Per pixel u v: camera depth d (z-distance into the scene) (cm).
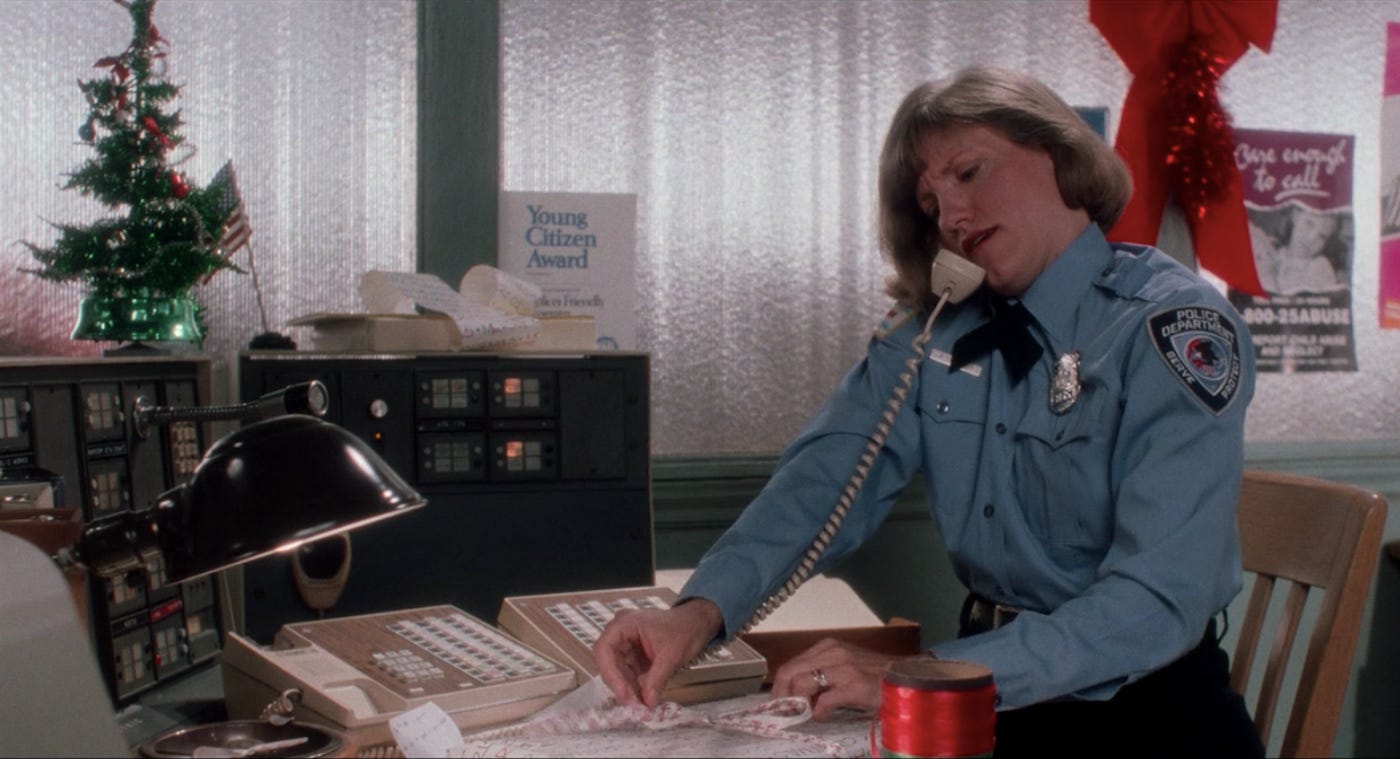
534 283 210
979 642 119
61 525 107
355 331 163
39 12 198
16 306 198
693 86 221
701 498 220
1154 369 133
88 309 164
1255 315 243
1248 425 244
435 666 114
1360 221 248
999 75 147
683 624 125
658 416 223
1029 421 144
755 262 225
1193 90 231
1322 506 148
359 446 84
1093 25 235
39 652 89
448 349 164
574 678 117
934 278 148
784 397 228
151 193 163
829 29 226
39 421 128
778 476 154
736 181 224
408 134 211
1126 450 135
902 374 152
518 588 159
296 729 96
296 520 80
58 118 199
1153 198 235
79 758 76
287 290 208
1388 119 248
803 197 227
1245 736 139
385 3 210
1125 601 121
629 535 163
